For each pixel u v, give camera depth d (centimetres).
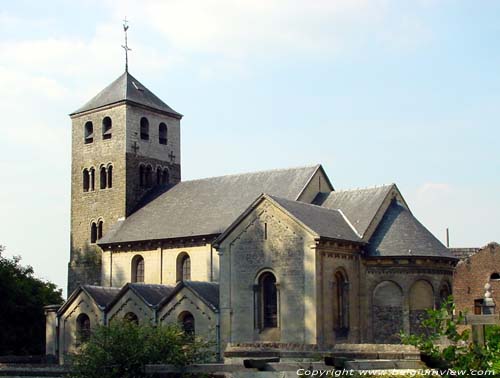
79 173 7575
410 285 5181
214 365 2384
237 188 6481
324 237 4884
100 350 3847
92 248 7338
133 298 5678
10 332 6888
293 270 4947
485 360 1891
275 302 5041
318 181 6181
